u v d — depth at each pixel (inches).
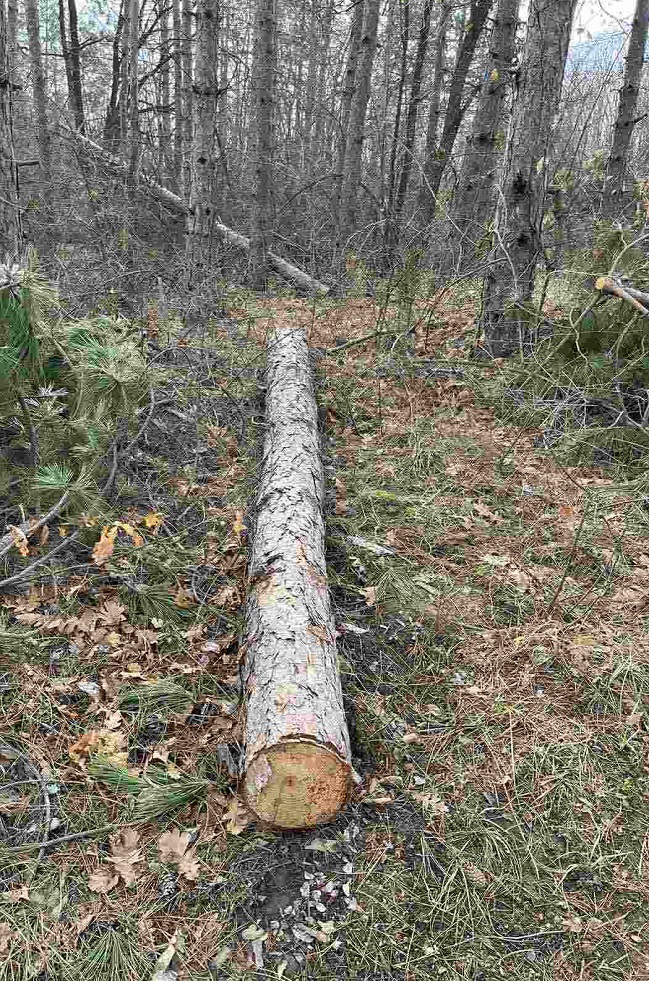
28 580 116.5
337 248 362.3
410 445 182.2
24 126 414.3
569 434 179.0
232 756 92.8
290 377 194.7
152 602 116.9
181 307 244.5
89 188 297.6
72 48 510.3
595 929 78.1
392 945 75.7
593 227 239.8
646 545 143.4
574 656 114.7
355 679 109.0
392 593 127.8
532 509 155.9
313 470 146.3
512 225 213.0
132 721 97.4
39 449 130.6
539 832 88.6
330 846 85.1
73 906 76.8
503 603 128.0
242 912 77.6
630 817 90.8
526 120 203.9
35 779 88.8
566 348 193.2
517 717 104.3
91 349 128.4
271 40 316.5
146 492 147.8
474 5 370.0
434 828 88.4
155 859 82.2
